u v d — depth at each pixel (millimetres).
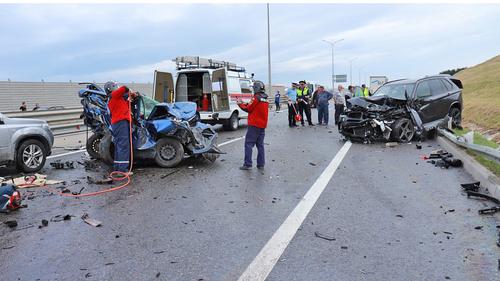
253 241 4312
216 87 15039
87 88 8984
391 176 7363
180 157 8516
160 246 4215
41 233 4645
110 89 8531
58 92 23547
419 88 12461
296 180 7148
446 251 3973
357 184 6789
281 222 4902
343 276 3492
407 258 3834
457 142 9297
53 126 13078
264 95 8117
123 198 6098
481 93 32375
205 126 9250
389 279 3430
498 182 5887
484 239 4242
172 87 14875
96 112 8750
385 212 5230
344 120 12359
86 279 3514
